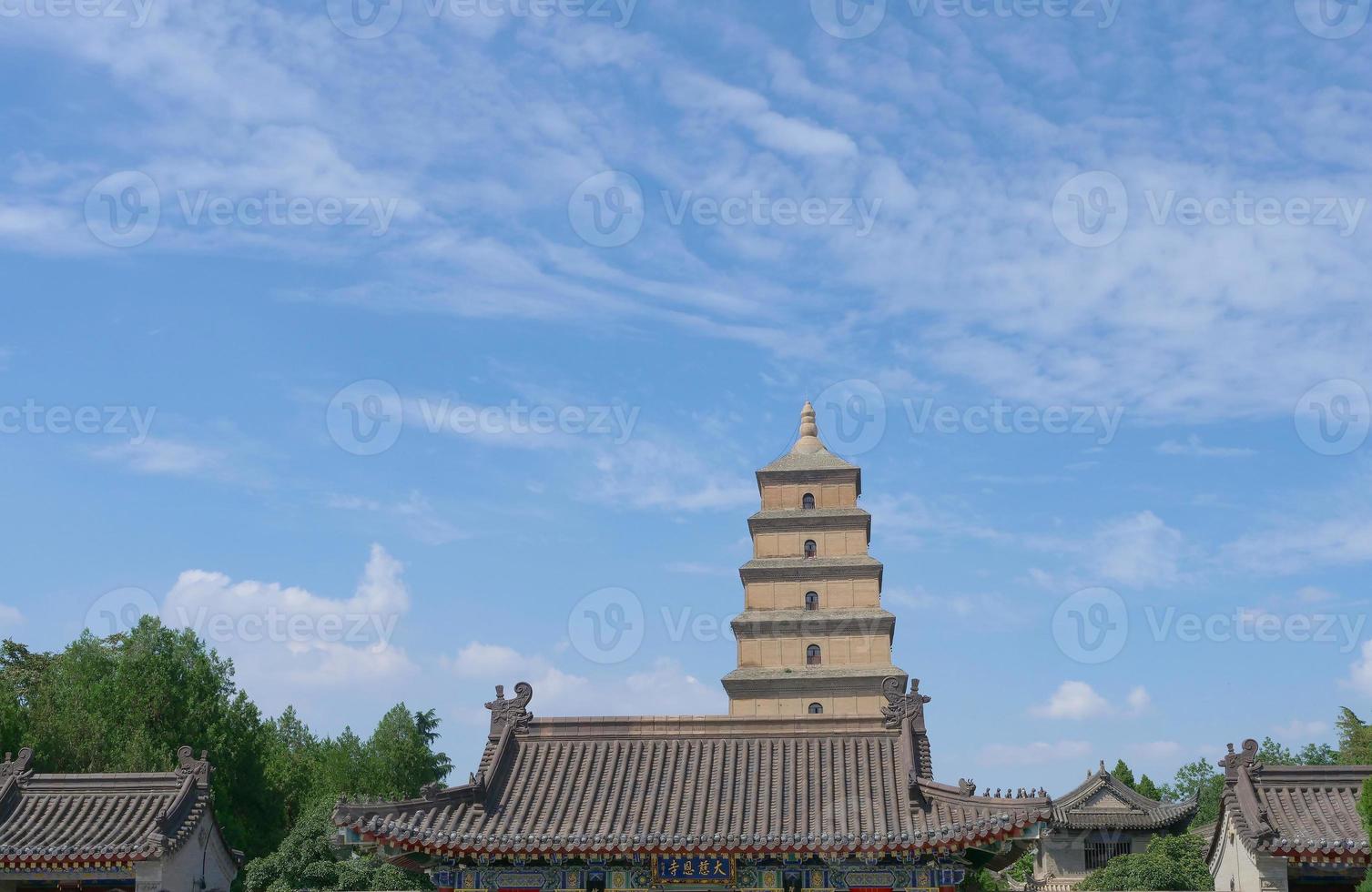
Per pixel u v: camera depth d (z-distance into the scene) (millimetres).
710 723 39469
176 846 44875
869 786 36812
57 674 90250
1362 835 40625
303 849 64188
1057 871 97188
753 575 101688
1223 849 47188
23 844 44750
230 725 82562
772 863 35938
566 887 36344
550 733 39688
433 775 103812
